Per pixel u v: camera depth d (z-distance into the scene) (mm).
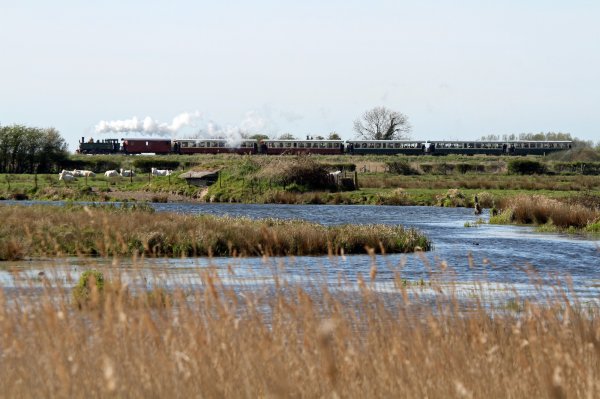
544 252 85062
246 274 56500
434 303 43125
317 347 23766
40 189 188625
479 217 145750
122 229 74625
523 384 22547
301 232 79000
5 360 23312
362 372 23406
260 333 25578
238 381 22359
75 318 26688
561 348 24516
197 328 25375
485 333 28938
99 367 22734
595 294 54500
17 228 75375
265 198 187000
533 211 128125
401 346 25281
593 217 118812
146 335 25891
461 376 22719
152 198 185750
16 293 33406
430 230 115750
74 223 79000
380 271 64562
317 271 62219
